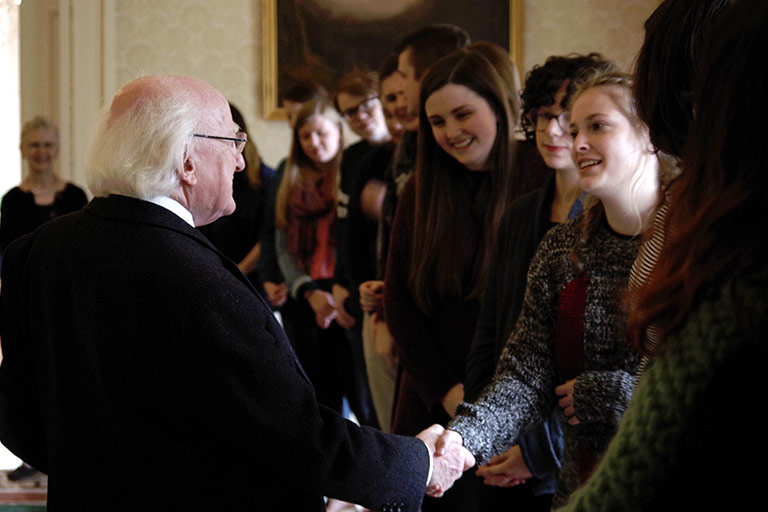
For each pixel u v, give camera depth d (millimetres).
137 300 1494
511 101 2584
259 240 4629
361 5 6910
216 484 1511
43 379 1645
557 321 1950
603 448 1812
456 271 2641
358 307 3760
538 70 2271
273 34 6898
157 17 6918
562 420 2014
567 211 2234
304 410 1500
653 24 1210
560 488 2006
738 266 793
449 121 2551
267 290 4500
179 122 1602
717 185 812
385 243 3320
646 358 1153
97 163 1604
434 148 2664
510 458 2238
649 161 1803
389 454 1610
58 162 6773
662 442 831
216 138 1659
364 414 4133
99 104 6801
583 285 1897
